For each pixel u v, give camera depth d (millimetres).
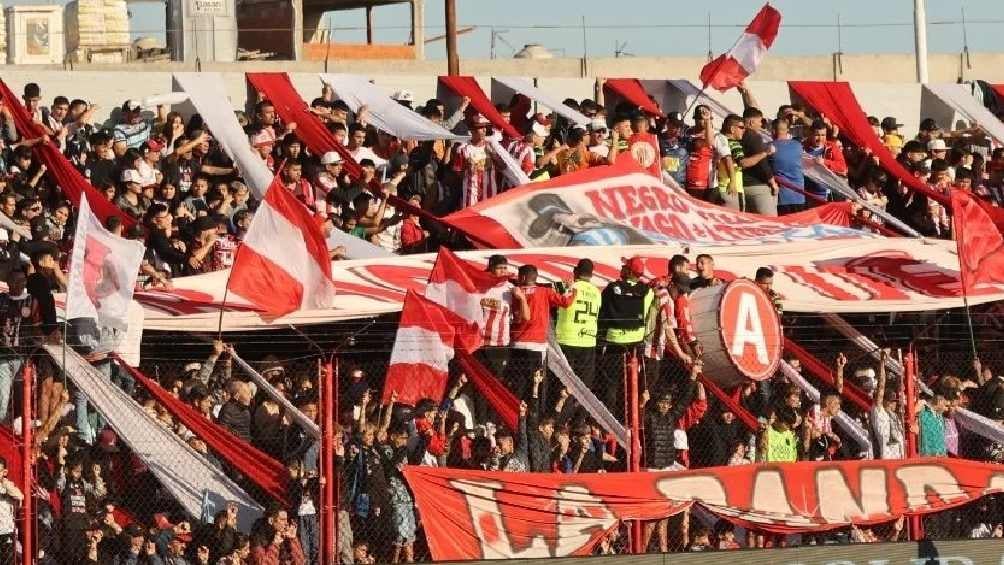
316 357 27734
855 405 30719
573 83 42969
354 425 26094
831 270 33000
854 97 40062
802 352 30016
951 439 28766
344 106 37250
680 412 27578
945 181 39000
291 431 26125
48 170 31531
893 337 33125
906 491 26688
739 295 28234
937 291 32500
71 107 34719
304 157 35188
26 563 23688
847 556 25406
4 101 32188
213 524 24703
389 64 46719
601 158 35938
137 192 32031
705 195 36469
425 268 30891
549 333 27406
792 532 26125
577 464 27109
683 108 42656
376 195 34125
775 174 37156
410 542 25500
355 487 25344
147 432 24750
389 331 29656
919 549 25672
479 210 32875
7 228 29547
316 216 32031
